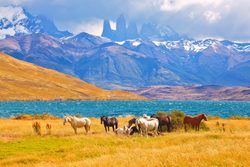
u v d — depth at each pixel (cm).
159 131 4612
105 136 3962
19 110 15900
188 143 2936
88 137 3847
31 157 2728
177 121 4872
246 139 3030
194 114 13062
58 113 13688
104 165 1883
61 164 2211
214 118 8056
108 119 4834
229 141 2792
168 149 2414
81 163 2069
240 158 1764
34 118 8244
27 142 3612
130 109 17138
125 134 4188
